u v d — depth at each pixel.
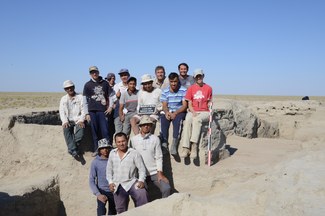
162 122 8.38
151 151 7.60
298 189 4.54
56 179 8.78
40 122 11.21
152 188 8.27
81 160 8.98
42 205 8.11
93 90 8.70
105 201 7.23
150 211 5.50
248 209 4.99
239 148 10.66
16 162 9.31
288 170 5.23
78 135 8.72
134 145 7.68
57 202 8.65
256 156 9.60
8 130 9.66
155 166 7.64
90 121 8.75
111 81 10.98
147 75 8.45
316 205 4.09
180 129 8.36
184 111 8.47
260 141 11.99
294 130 14.88
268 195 4.96
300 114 16.98
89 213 8.51
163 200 5.62
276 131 14.84
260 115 17.55
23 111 11.12
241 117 12.72
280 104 17.98
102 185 7.47
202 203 5.34
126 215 5.39
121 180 7.09
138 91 8.85
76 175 8.89
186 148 8.23
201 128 8.29
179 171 8.41
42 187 8.19
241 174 8.04
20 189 7.84
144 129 7.56
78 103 8.91
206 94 8.44
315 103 18.23
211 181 8.16
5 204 7.17
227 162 8.90
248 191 5.70
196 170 8.33
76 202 8.64
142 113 8.50
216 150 8.83
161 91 8.65
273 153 9.99
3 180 9.02
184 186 8.31
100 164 7.49
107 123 8.90
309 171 4.98
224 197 5.55
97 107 8.72
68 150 8.78
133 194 7.02
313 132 14.09
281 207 4.37
